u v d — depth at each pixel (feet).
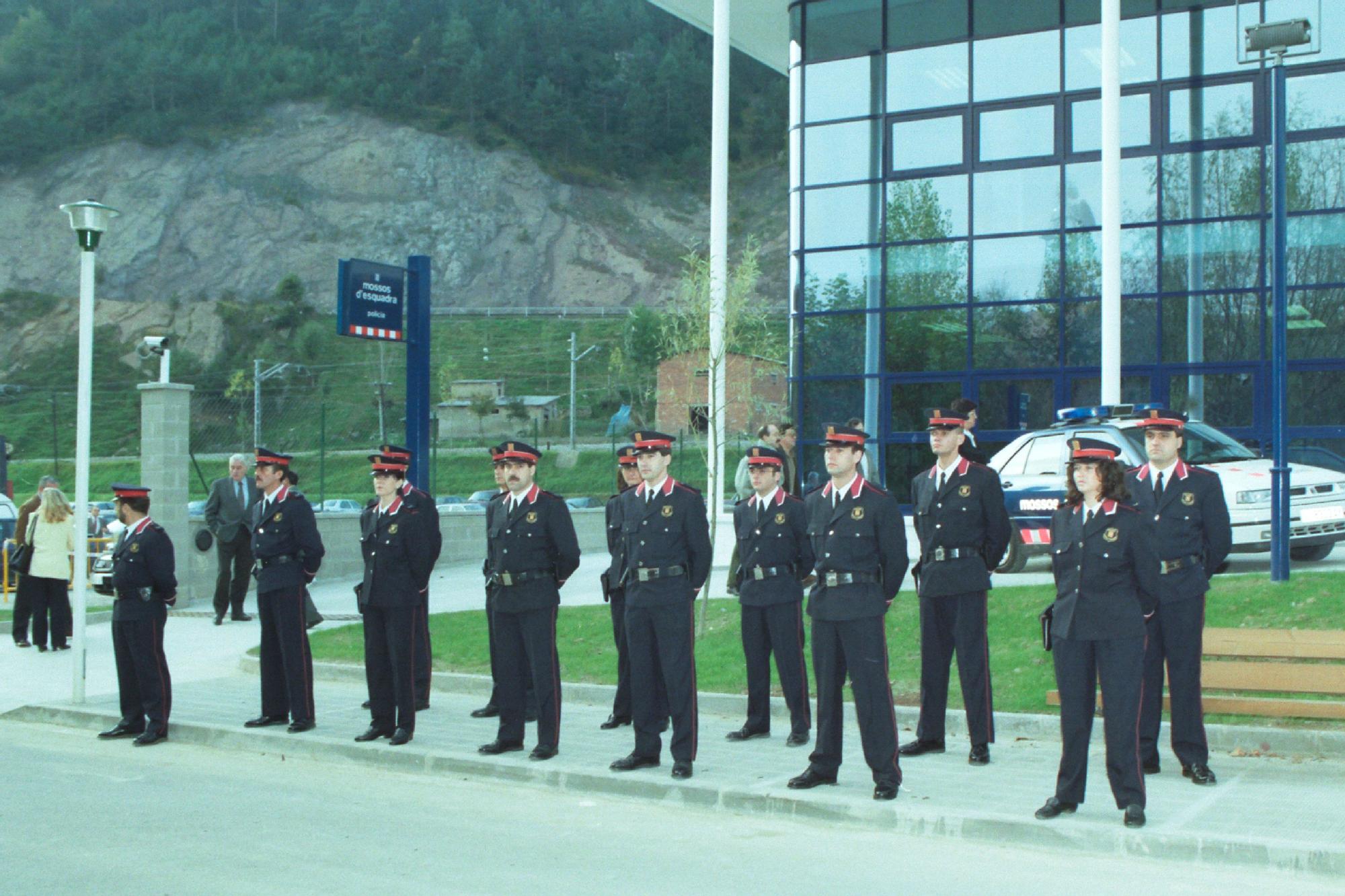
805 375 67.97
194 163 470.80
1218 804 23.36
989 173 64.18
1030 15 63.57
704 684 36.50
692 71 562.25
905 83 66.23
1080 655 22.49
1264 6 59.06
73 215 36.68
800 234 68.44
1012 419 63.21
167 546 33.14
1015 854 21.34
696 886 19.39
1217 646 29.66
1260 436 58.39
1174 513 25.79
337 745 30.73
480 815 24.52
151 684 32.83
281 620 32.68
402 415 275.59
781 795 24.59
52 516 49.03
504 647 29.68
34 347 385.09
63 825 23.50
